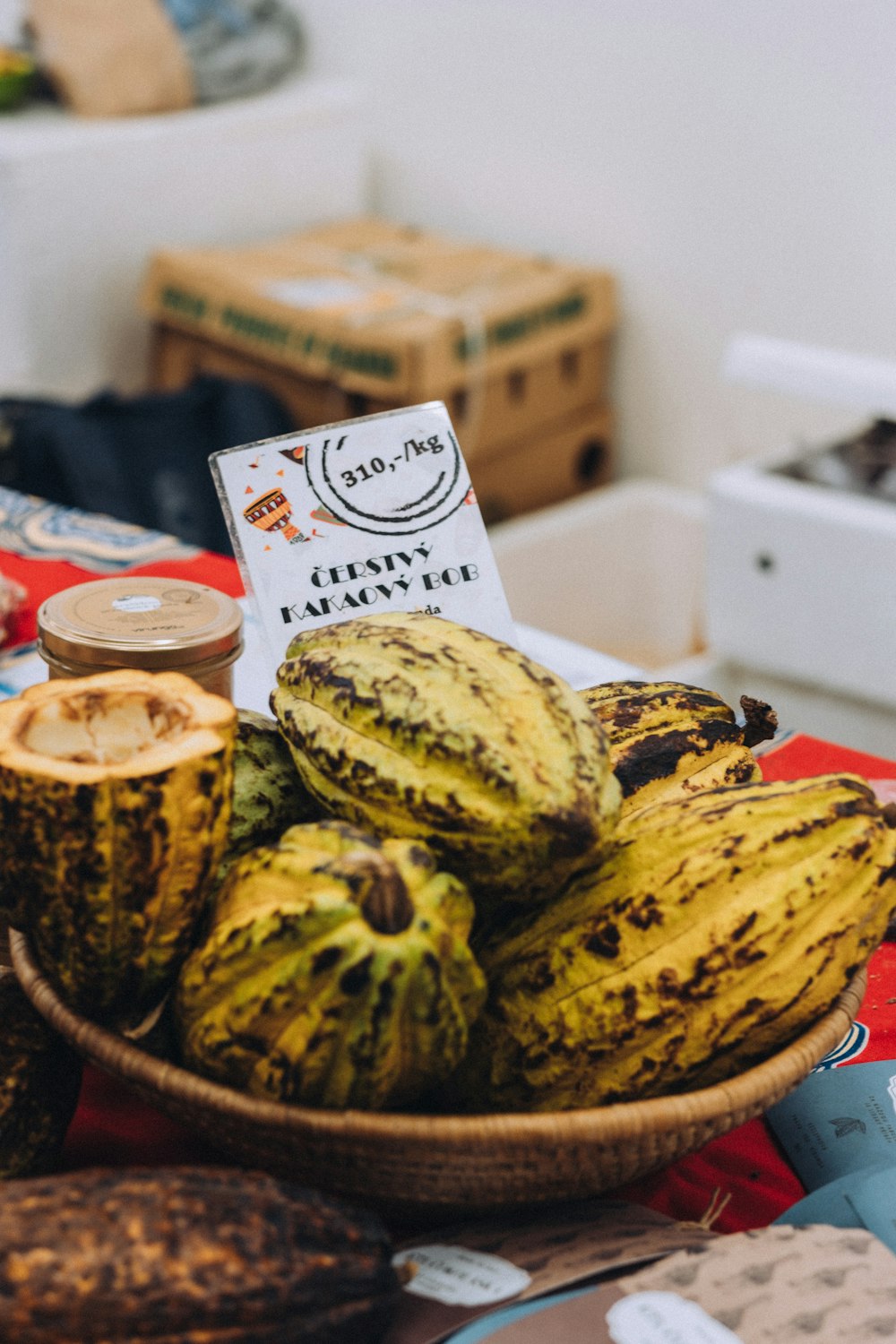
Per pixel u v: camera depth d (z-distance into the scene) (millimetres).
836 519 1658
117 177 2277
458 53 2484
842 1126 621
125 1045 516
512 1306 471
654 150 2275
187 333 2355
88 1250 420
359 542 739
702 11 2137
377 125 2670
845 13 1987
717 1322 460
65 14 2387
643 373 2422
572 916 530
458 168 2576
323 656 583
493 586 765
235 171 2426
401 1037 479
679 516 2381
